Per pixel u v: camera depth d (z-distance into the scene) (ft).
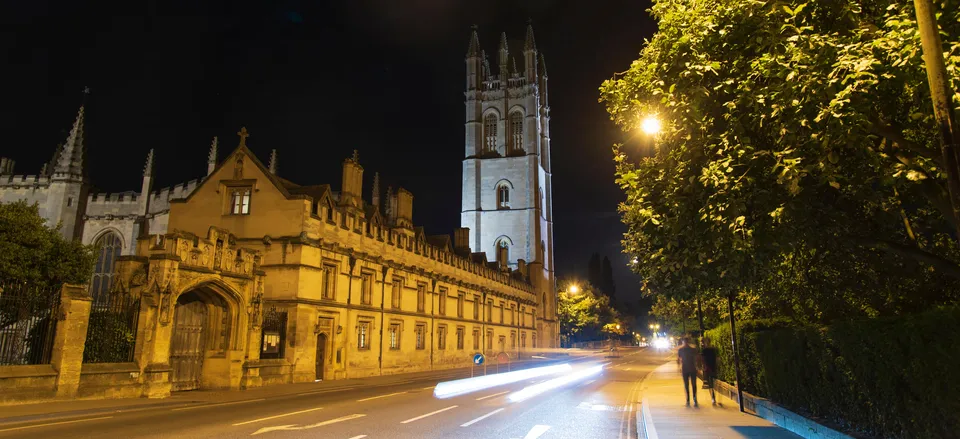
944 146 21.03
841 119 27.73
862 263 43.39
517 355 249.55
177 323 85.25
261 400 74.38
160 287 75.66
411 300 158.81
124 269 81.76
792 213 32.65
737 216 33.71
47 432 45.34
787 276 52.75
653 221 40.34
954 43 27.27
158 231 219.82
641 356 295.28
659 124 44.50
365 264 135.33
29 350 68.64
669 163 43.42
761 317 79.20
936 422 29.32
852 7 32.68
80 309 66.54
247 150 120.16
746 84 34.06
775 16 35.06
